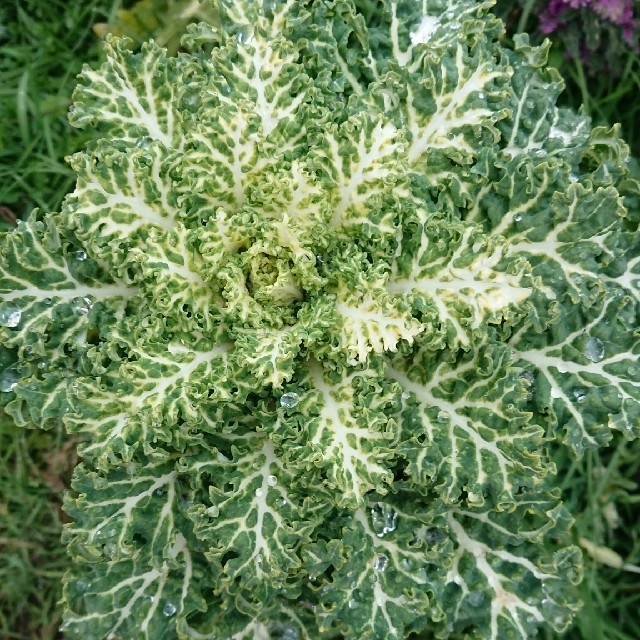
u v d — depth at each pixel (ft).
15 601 1.73
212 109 1.18
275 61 1.23
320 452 1.11
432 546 1.27
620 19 1.79
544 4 1.87
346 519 1.26
